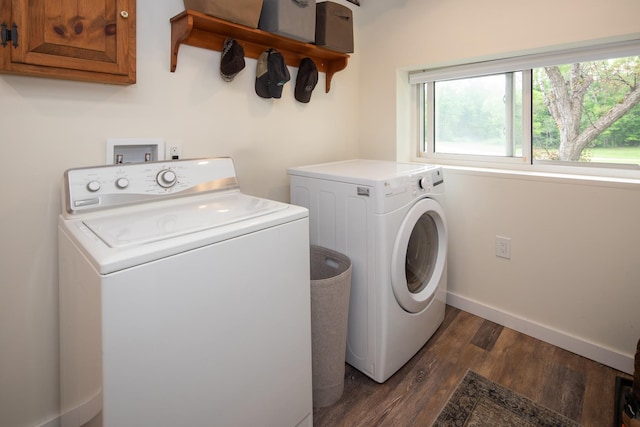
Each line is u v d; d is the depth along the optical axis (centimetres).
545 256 196
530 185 197
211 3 146
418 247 198
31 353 135
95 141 141
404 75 252
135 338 88
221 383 108
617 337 177
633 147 181
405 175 169
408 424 148
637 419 127
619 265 173
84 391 103
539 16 183
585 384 167
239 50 169
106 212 125
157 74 157
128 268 85
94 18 122
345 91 257
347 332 176
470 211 222
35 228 131
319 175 179
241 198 152
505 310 215
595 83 189
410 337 182
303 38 183
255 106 197
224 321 106
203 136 176
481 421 148
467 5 207
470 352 193
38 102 127
